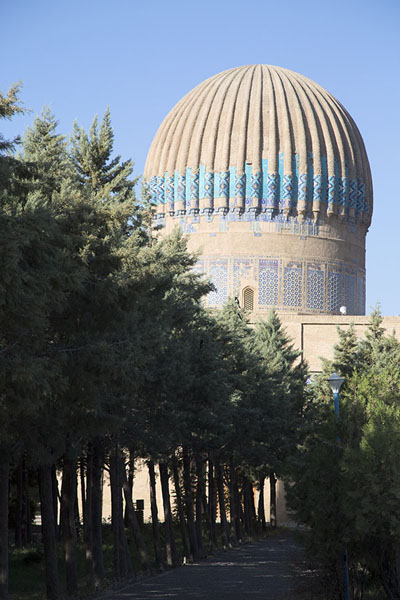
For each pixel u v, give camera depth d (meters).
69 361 22.03
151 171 88.88
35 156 26.72
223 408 41.22
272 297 83.44
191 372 37.50
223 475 62.53
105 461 40.06
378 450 25.73
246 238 83.81
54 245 21.38
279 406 56.56
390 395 30.02
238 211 83.94
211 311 48.16
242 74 87.50
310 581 30.08
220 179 83.94
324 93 88.75
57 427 24.88
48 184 24.00
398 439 25.92
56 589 29.50
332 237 85.75
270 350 63.34
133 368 23.53
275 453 61.56
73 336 22.94
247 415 50.25
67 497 32.34
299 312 83.81
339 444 27.61
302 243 84.44
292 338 77.31
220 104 85.56
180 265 39.81
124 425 33.88
